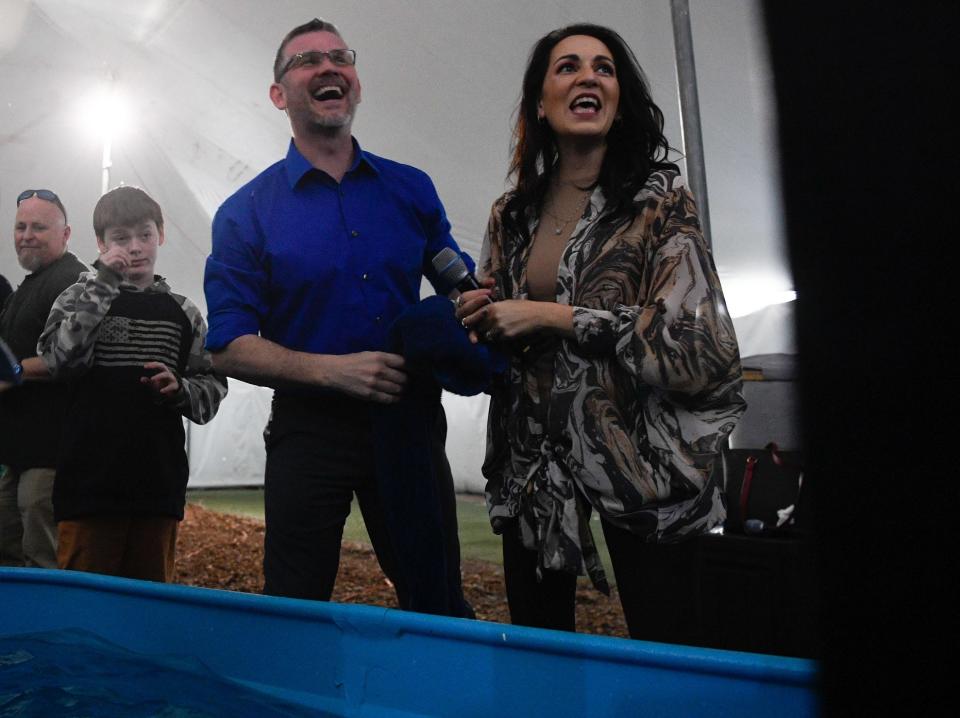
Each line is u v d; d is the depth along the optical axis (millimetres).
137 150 9148
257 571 5504
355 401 1877
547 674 1153
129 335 2641
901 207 270
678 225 1600
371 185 2037
